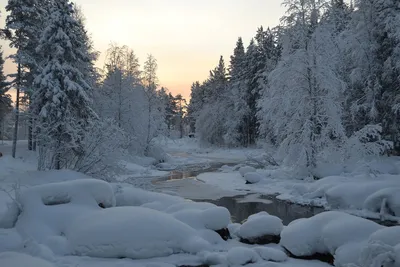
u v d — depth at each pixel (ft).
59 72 64.49
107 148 62.54
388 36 81.82
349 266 20.15
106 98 114.52
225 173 92.02
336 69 81.97
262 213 31.89
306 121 70.23
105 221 25.53
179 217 29.60
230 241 28.96
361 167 63.67
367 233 22.89
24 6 85.46
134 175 86.53
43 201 28.94
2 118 150.20
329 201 49.70
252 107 173.06
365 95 86.63
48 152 63.26
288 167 78.84
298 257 24.91
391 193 42.93
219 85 209.46
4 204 38.70
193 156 167.53
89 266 21.80
